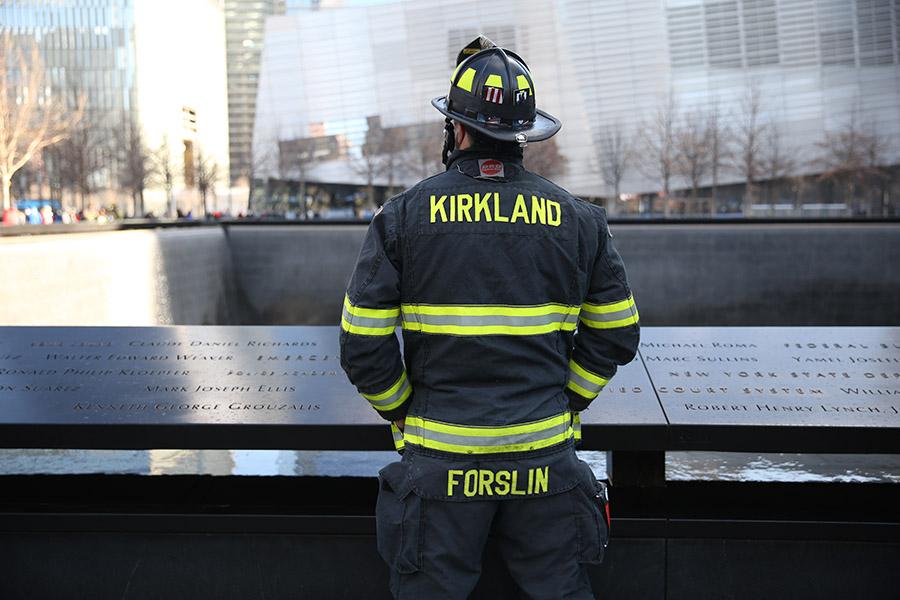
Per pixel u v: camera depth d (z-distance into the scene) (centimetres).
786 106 6259
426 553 208
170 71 8475
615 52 6388
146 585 305
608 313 221
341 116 6862
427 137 6738
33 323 1545
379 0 7269
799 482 331
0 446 302
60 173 5731
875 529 292
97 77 8069
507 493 207
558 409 216
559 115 6469
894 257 2742
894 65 6141
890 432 294
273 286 3127
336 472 371
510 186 213
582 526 214
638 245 2848
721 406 313
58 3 8006
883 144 6031
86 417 304
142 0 8100
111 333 393
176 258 2448
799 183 6259
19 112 4244
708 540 297
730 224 2970
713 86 6341
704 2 6288
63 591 306
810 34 6206
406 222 210
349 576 303
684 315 2845
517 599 266
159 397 321
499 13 6531
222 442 299
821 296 2784
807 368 350
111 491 324
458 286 207
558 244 211
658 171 6359
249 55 9900
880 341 378
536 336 210
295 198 7325
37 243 1606
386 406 218
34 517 302
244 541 303
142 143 6831
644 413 306
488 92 215
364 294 207
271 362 358
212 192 7775
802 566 296
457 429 206
